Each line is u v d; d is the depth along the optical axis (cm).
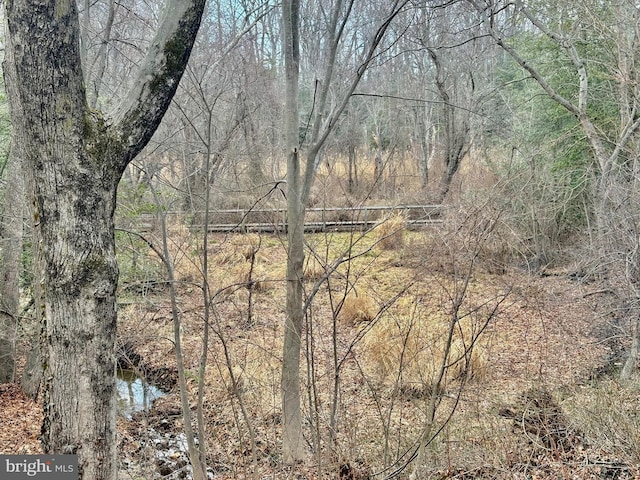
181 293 695
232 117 632
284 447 473
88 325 230
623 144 710
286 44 445
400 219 754
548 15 957
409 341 629
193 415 584
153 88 241
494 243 769
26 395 673
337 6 434
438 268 648
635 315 614
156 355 728
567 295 825
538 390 550
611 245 668
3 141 751
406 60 1673
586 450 470
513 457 469
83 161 226
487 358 654
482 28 1022
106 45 606
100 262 231
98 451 237
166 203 593
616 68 858
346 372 650
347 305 799
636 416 488
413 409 562
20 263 679
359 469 453
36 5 214
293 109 452
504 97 1479
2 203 698
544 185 948
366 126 1961
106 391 239
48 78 218
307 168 462
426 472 451
